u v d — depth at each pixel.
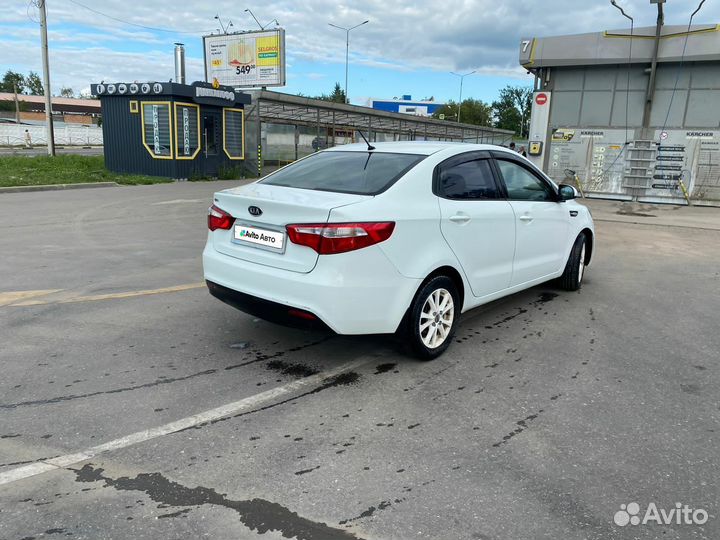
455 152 4.61
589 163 16.78
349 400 3.63
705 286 6.86
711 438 3.25
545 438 3.21
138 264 7.23
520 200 5.23
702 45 14.65
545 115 17.16
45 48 23.73
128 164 21.91
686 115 15.61
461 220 4.34
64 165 21.95
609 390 3.86
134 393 3.64
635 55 15.46
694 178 15.56
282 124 28.31
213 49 33.91
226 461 2.91
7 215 11.30
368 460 2.96
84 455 2.93
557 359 4.40
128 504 2.56
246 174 25.47
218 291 4.26
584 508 2.60
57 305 5.41
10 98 86.12
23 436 3.10
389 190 3.95
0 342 4.44
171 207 13.20
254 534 2.38
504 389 3.85
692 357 4.50
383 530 2.42
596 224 12.19
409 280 3.92
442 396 3.72
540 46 16.52
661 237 10.63
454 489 2.72
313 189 4.17
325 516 2.51
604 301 6.08
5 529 2.38
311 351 4.44
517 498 2.66
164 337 4.64
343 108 29.77
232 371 4.02
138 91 20.81
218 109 22.94
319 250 3.62
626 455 3.05
